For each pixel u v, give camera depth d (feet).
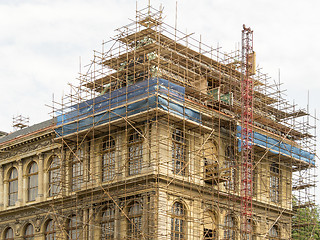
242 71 216.95
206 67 215.51
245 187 204.64
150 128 189.57
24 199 229.04
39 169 225.76
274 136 226.99
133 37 210.18
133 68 203.51
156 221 180.75
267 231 212.64
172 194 187.93
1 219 235.81
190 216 191.83
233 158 212.02
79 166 211.00
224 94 218.79
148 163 186.50
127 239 186.19
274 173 230.27
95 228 196.75
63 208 210.18
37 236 219.82
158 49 195.31
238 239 207.41
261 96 237.45
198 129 196.95
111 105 196.85
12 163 237.66
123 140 196.34
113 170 197.98
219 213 198.80
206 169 201.98
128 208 190.19
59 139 209.87
